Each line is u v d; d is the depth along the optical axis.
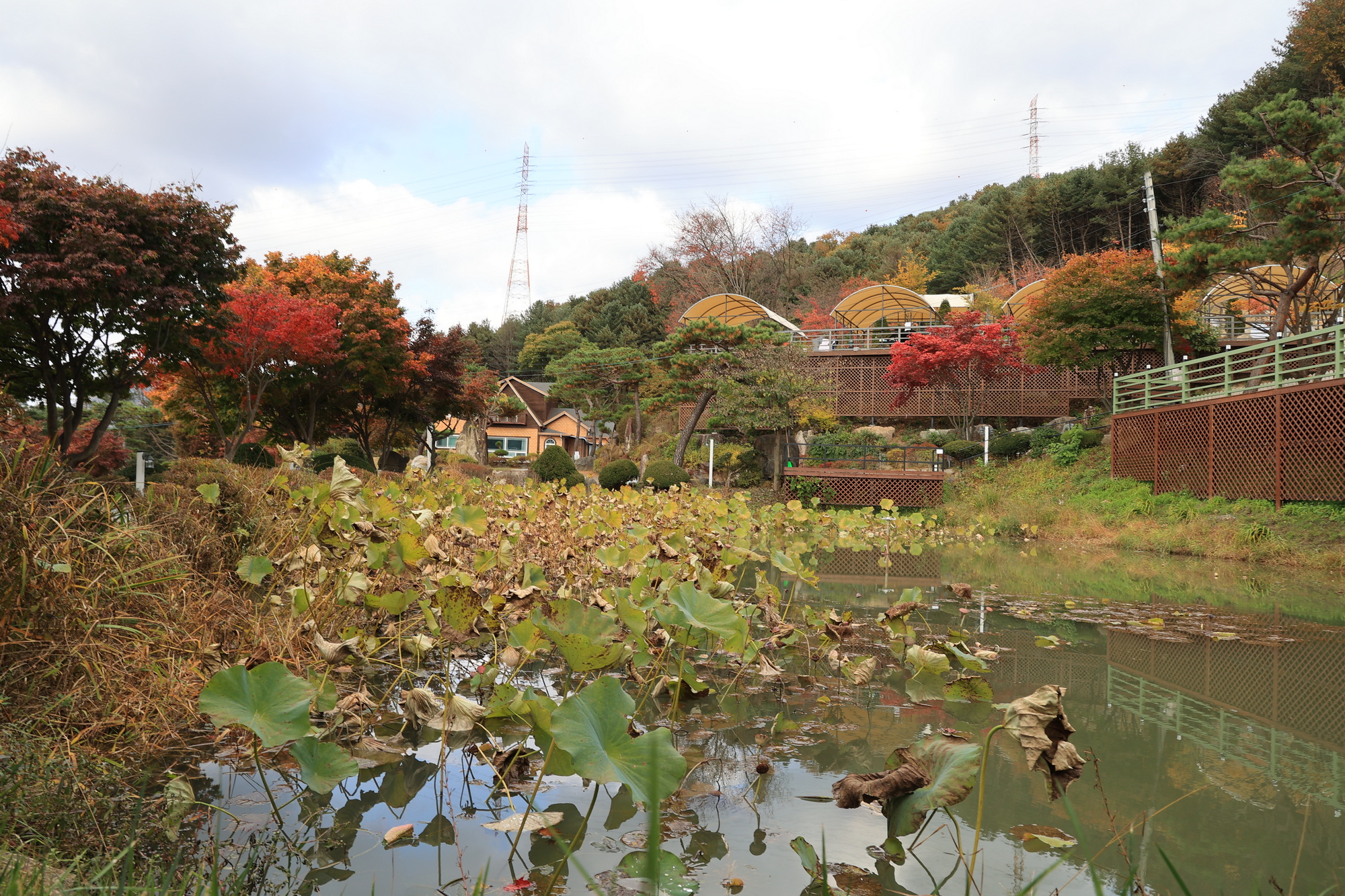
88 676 2.02
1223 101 31.03
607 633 1.94
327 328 14.78
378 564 2.89
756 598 4.91
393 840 1.51
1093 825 1.64
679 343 20.23
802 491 16.48
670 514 6.24
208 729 2.18
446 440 38.22
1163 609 5.00
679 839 1.56
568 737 1.27
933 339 19.73
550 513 5.46
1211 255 13.62
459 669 3.05
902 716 2.52
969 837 1.58
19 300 8.41
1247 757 2.13
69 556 2.20
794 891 1.31
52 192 8.86
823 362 24.34
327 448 24.77
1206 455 12.27
